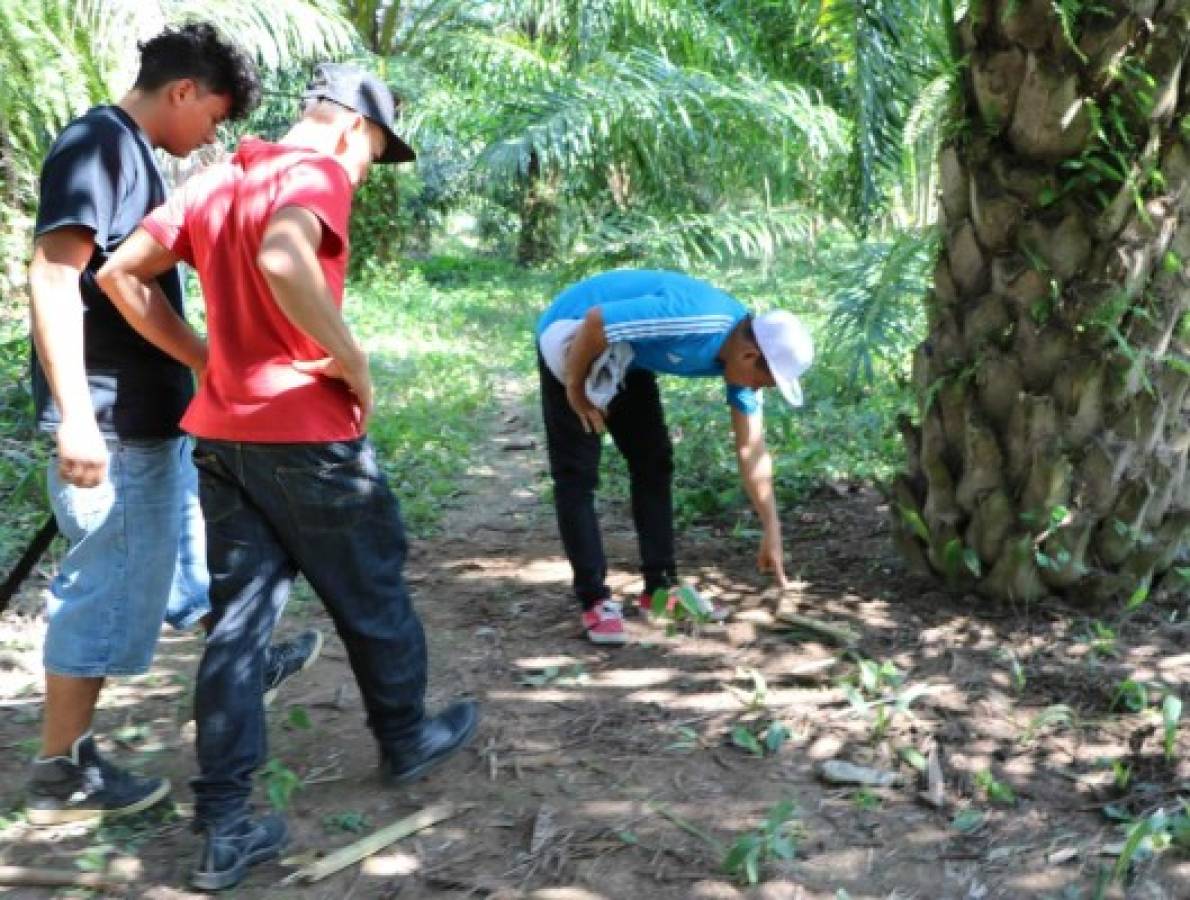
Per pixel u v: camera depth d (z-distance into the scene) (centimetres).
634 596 418
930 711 323
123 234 263
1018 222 361
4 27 587
